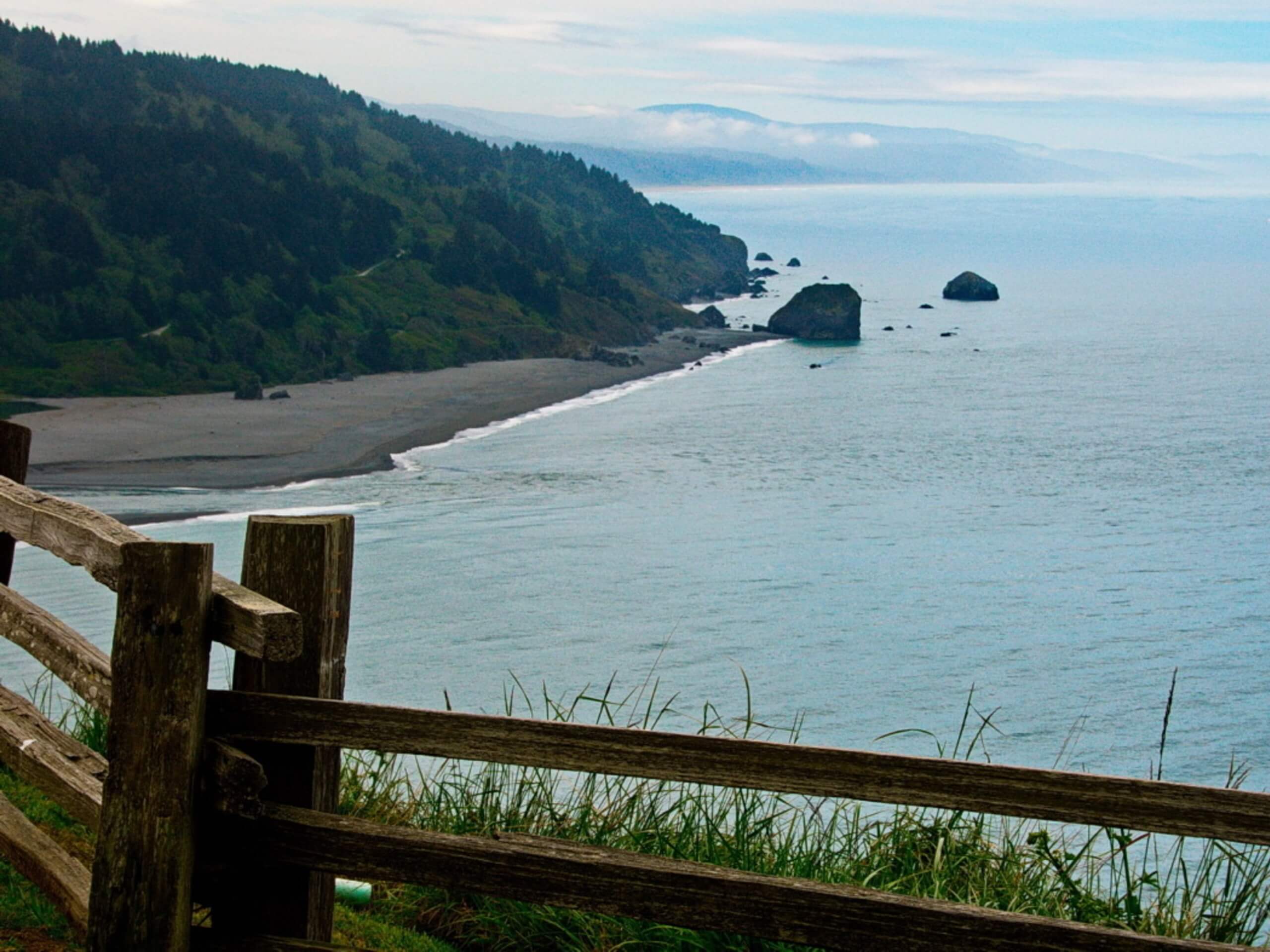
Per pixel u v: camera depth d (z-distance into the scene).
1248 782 28.67
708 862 4.79
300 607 3.61
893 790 3.21
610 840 4.96
